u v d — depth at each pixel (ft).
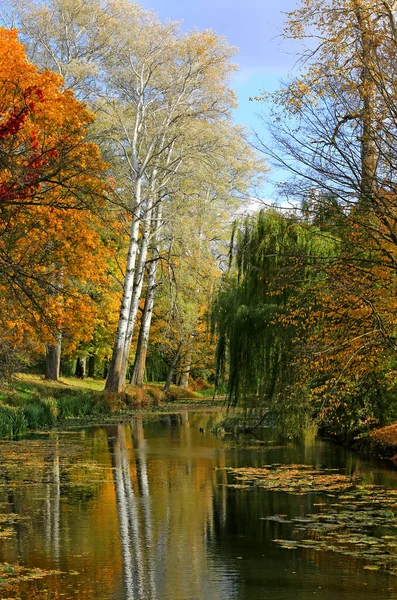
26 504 39.42
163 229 117.39
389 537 31.89
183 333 130.00
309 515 36.29
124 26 106.32
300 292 57.06
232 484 45.06
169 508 38.42
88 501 40.09
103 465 53.42
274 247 68.80
